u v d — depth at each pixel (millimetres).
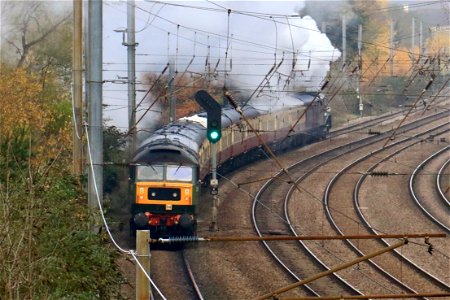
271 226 99938
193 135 102125
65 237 50344
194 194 91500
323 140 168625
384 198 117875
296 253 88500
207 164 107750
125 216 99438
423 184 126750
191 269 80312
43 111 97625
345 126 187875
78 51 65875
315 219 104625
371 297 47844
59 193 53875
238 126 119938
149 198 91000
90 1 61656
